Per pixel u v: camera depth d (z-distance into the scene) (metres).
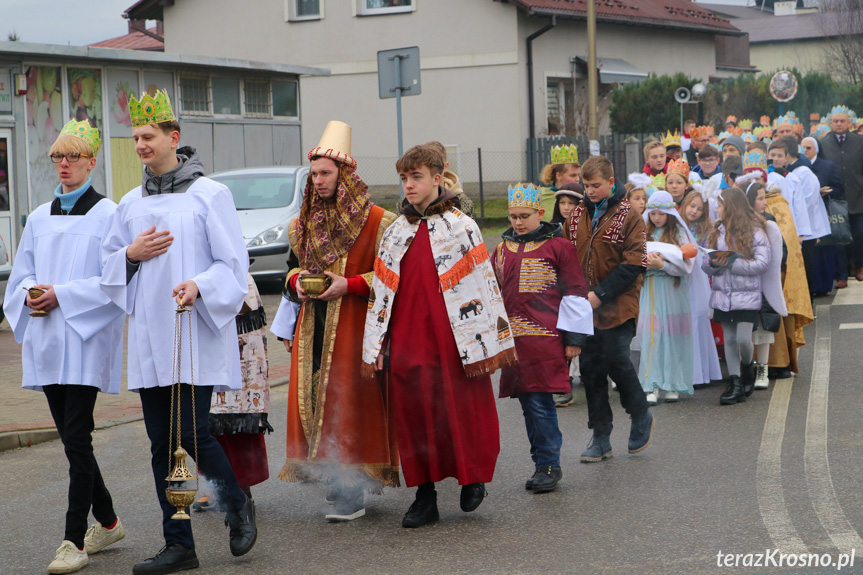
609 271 6.33
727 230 7.92
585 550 4.69
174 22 30.98
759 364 8.40
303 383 5.33
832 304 12.73
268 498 5.84
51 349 4.68
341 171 5.32
